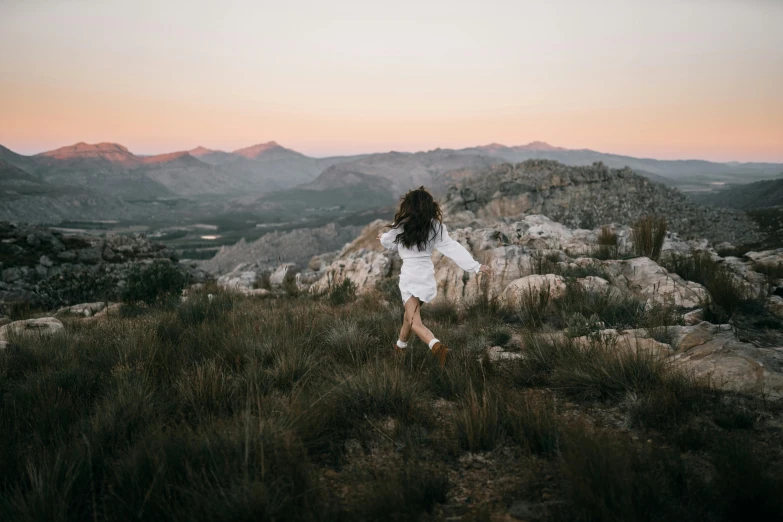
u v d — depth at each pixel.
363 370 3.96
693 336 4.36
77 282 11.88
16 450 2.87
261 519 2.17
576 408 3.49
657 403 3.23
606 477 2.26
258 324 6.00
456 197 52.53
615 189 52.91
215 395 3.52
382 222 36.94
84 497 2.50
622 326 5.31
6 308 10.45
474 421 3.03
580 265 7.66
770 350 4.07
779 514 2.06
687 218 49.72
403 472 2.63
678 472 2.46
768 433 2.89
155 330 5.60
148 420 3.16
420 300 4.34
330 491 2.54
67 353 4.83
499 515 2.29
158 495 2.31
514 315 6.40
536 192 51.94
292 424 3.00
